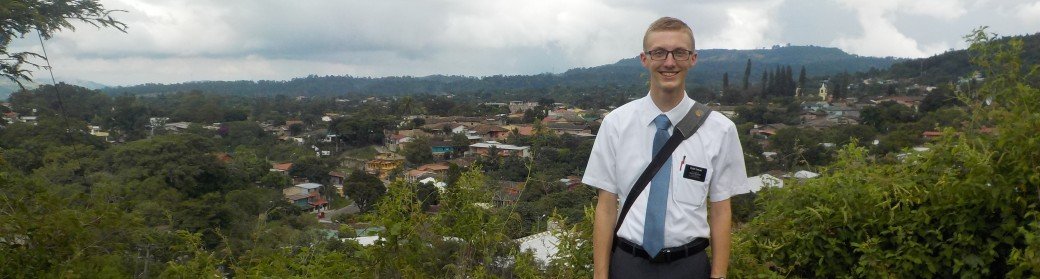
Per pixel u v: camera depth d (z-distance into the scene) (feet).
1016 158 7.72
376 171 174.29
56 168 63.82
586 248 9.36
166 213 19.58
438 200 11.33
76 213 14.29
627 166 6.38
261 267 11.84
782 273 9.18
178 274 12.18
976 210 8.08
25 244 13.50
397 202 11.14
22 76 35.83
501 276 11.10
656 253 6.21
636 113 6.46
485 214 11.22
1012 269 7.84
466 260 11.14
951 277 8.45
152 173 82.94
